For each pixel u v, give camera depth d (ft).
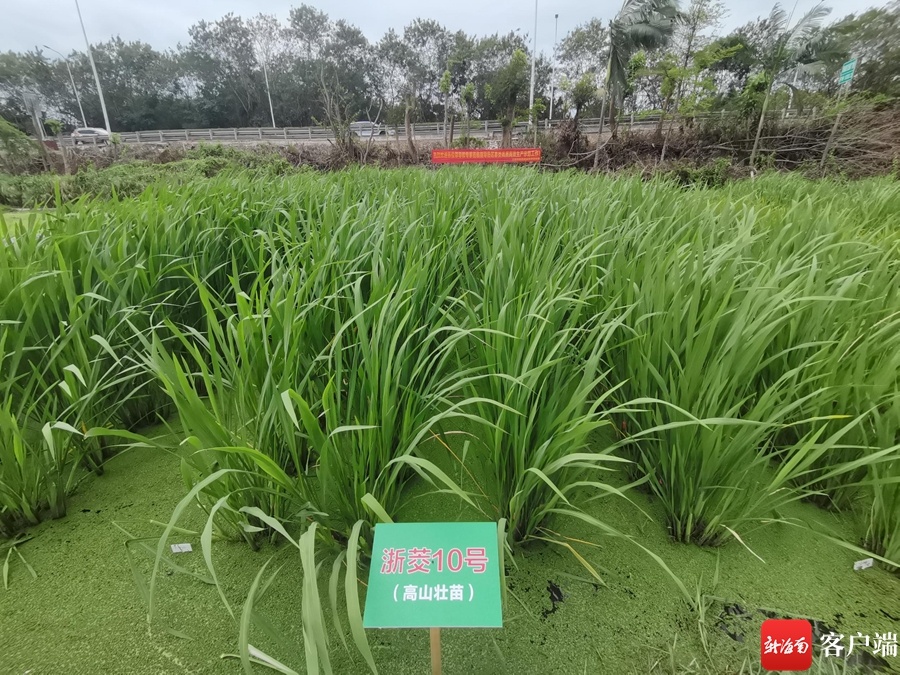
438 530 2.75
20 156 40.91
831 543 4.25
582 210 7.90
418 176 13.34
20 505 4.33
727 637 3.44
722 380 3.86
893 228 9.88
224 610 3.67
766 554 4.13
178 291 6.59
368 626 2.51
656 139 37.09
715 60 33.30
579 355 4.25
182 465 3.45
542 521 4.20
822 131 33.83
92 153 43.68
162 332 6.23
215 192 8.94
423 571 2.65
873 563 4.00
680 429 3.98
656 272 4.81
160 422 6.08
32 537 4.33
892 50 33.37
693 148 36.04
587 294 4.98
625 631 3.49
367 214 6.83
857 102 32.83
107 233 6.37
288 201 9.07
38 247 6.07
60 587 3.87
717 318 3.78
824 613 3.62
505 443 4.03
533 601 3.71
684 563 4.05
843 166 30.91
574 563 4.05
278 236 6.84
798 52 30.60
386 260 5.40
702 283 4.65
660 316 4.37
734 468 3.92
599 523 3.33
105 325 5.49
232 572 3.96
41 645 3.42
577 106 43.88
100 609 3.68
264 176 11.94
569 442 3.89
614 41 30.66
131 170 33.12
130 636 3.48
